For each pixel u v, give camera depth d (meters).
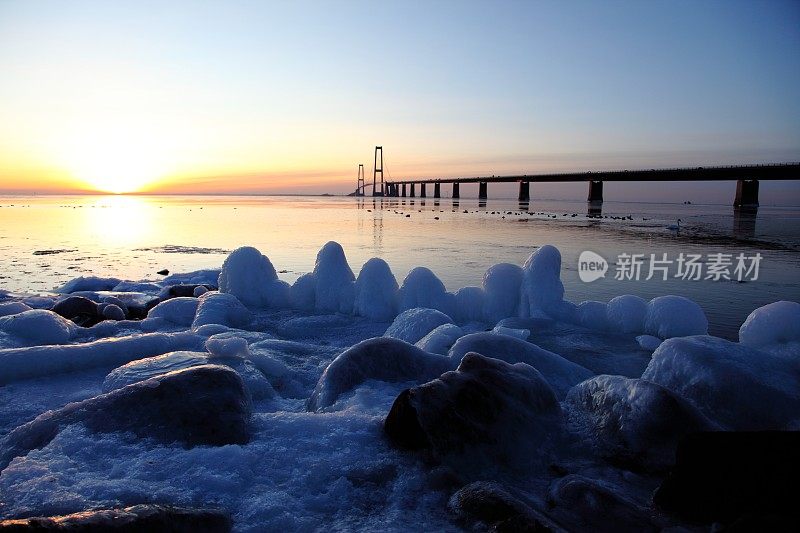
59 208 54.03
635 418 2.68
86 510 1.86
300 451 2.48
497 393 2.78
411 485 2.23
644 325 5.34
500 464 2.49
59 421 2.58
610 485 2.35
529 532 1.80
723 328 7.13
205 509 1.91
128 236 21.16
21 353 3.75
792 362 3.41
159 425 2.52
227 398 2.71
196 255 15.30
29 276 11.33
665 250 16.45
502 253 15.38
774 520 1.79
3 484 2.06
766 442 2.09
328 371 3.43
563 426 2.89
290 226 27.66
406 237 20.91
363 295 6.23
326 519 2.00
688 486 2.11
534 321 5.61
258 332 5.42
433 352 4.14
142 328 5.59
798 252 16.11
